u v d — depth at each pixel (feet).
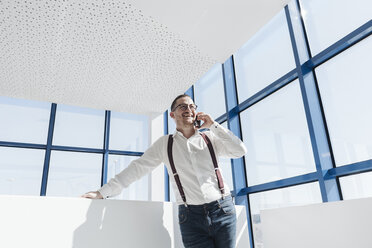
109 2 7.66
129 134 16.55
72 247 3.67
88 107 15.21
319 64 8.07
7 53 9.94
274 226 4.83
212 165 4.17
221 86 12.19
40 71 11.27
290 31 8.52
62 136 14.97
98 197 4.09
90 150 15.23
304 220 4.33
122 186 4.28
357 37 6.84
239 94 11.30
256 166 10.08
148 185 15.40
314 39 8.39
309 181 7.80
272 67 9.73
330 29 7.92
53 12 7.97
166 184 15.61
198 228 3.88
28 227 3.48
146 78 12.05
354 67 7.13
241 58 11.35
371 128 6.63
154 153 4.61
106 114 16.40
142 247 4.17
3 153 13.71
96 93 13.46
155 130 16.16
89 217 3.89
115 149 15.84
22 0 7.52
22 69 11.09
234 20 8.59
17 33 8.87
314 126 7.54
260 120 10.14
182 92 13.55
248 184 10.36
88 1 7.61
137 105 15.17
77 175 14.78
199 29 8.95
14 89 12.79
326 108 7.82
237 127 10.95
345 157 7.16
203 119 4.40
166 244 4.38
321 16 8.22
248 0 7.83
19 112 14.64
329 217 3.97
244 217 5.42
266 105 9.93
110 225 4.00
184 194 4.05
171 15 8.25
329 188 7.00
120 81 12.26
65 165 14.65
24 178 13.73
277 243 4.73
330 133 7.63
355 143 6.97
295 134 8.67
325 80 7.92
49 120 14.78
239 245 5.15
